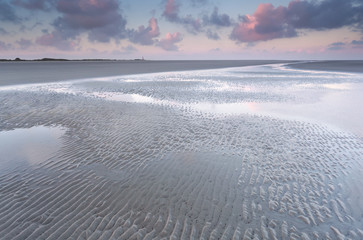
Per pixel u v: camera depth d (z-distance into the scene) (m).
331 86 19.11
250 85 19.80
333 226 3.39
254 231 3.29
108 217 3.51
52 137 7.04
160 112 10.13
